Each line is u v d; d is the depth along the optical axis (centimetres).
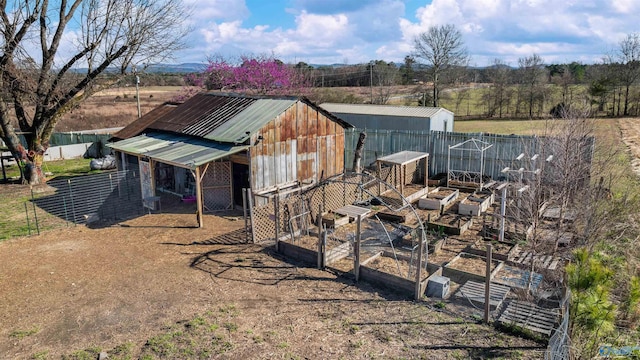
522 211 1245
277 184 1703
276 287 1049
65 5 2031
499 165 2061
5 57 1914
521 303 916
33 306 974
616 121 4028
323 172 1888
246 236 1348
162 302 982
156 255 1259
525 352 756
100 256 1257
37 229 1457
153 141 1803
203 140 1708
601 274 644
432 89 5278
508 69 5322
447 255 1232
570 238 1186
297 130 1750
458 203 1716
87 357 779
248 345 800
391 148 2370
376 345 790
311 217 1504
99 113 4931
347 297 993
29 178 2127
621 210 1209
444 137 2195
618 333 783
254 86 3831
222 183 1703
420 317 891
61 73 2092
